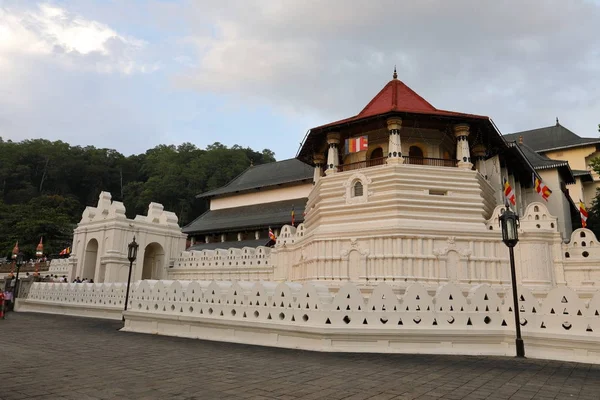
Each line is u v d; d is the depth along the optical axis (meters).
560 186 47.91
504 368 11.38
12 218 80.25
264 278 38.81
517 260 27.45
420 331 14.07
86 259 42.28
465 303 14.80
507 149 36.50
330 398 8.04
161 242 43.66
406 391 8.66
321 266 30.17
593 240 26.50
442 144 33.88
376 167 30.80
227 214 69.75
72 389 8.46
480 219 29.44
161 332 18.31
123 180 144.50
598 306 13.06
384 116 30.70
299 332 14.48
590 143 63.34
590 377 10.35
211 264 42.09
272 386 8.92
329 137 34.16
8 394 8.02
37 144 139.12
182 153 129.62
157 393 8.27
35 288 32.47
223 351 13.60
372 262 28.36
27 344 14.60
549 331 13.52
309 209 37.41
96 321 23.50
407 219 28.70
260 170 78.19
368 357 12.74
